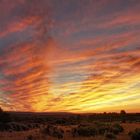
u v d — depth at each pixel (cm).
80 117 8075
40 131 3359
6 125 4609
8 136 3172
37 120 7988
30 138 2859
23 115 8912
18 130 4425
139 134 2641
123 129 3397
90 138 2752
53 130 3294
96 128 3294
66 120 7300
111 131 3164
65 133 3256
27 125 5219
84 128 3222
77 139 2730
